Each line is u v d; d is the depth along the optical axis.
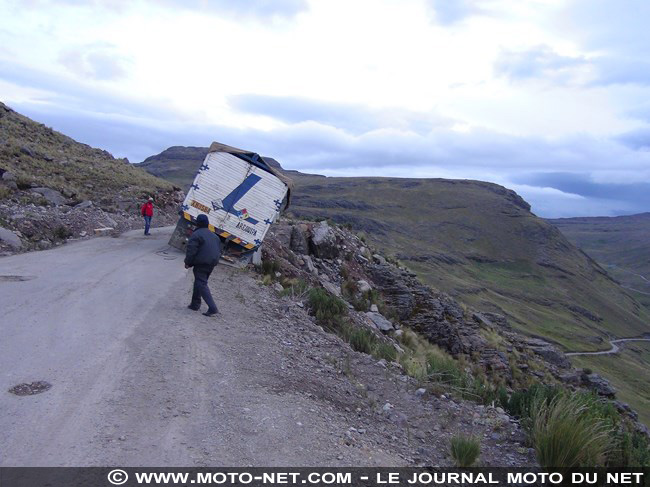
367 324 16.56
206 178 17.44
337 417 6.88
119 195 30.78
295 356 8.98
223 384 7.22
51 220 20.98
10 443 5.26
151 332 9.02
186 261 10.43
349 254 24.53
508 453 6.64
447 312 25.05
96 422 5.81
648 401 58.59
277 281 16.41
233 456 5.46
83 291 11.62
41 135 40.69
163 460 5.22
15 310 9.76
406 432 6.94
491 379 19.84
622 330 152.62
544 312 139.00
